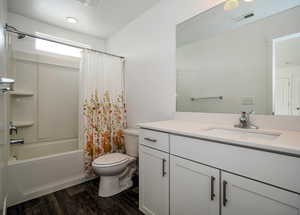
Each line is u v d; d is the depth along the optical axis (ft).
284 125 3.39
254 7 3.86
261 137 3.37
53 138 7.86
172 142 3.59
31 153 7.06
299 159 1.96
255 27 3.84
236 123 4.14
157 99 6.21
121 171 5.57
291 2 3.34
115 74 7.47
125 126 7.69
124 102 7.84
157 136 4.00
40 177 5.45
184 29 5.25
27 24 7.04
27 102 7.09
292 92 3.29
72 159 6.21
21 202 5.00
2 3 3.64
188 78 5.19
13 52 6.63
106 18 7.16
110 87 7.27
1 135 3.13
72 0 5.89
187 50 5.20
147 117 6.67
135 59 7.25
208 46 4.71
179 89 5.42
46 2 5.96
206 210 2.95
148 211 4.28
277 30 3.51
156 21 6.17
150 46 6.45
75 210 4.65
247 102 3.97
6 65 4.45
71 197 5.32
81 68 6.55
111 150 7.17
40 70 7.45
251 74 3.91
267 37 3.66
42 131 7.50
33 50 7.24
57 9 6.44
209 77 4.70
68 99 8.38
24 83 6.98
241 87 4.08
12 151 6.52
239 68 4.11
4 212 3.48
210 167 2.88
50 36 7.73
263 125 3.69
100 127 6.85
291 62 3.31
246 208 2.43
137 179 6.62
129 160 5.80
